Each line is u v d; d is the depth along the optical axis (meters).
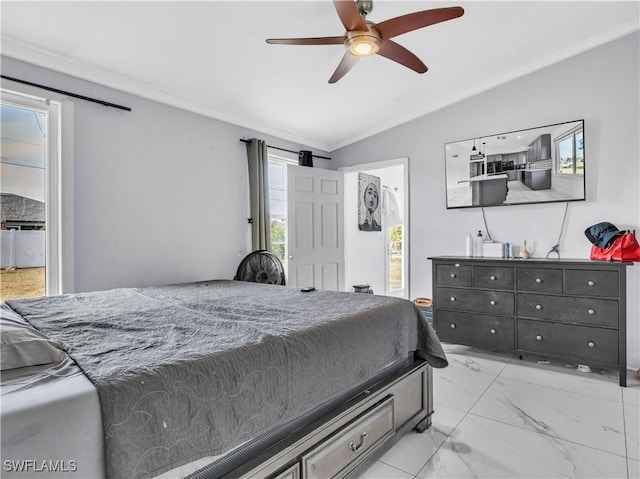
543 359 3.11
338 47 2.62
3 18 2.02
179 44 2.39
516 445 1.82
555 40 2.90
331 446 1.33
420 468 1.64
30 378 0.89
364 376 1.57
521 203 3.30
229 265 3.48
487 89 3.49
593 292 2.65
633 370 2.84
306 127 4.04
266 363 1.16
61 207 2.42
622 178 2.87
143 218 2.85
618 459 1.70
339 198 4.48
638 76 2.80
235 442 1.03
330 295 2.22
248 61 2.68
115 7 2.00
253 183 3.62
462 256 3.57
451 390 2.50
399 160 4.09
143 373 0.93
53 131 2.44
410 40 2.71
